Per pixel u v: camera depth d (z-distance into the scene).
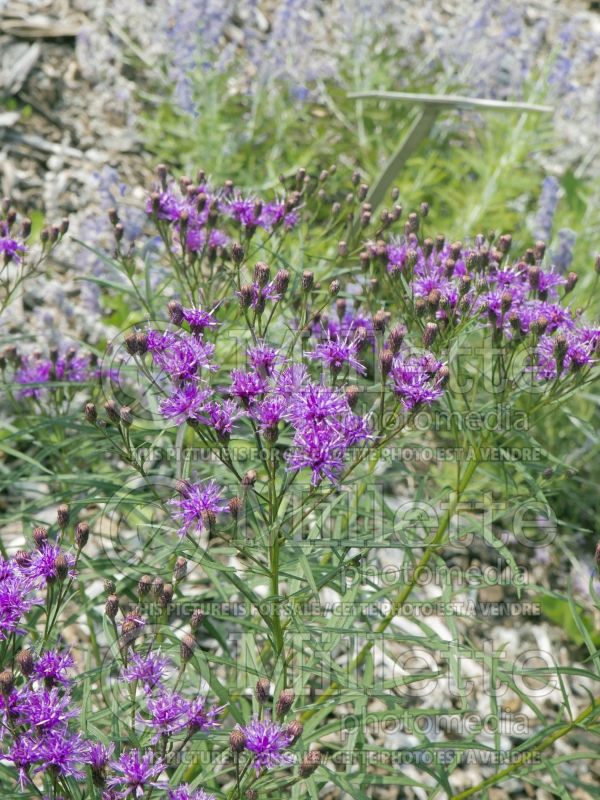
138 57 7.82
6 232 3.77
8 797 2.52
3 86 7.12
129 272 3.64
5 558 3.51
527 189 6.92
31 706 2.34
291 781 2.58
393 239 3.69
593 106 7.82
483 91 7.70
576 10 10.46
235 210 3.64
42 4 7.88
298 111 7.36
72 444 4.05
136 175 6.86
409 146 4.40
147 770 2.36
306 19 8.64
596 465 5.48
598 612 5.04
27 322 5.43
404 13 8.70
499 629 4.82
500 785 4.17
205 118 6.71
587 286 5.88
